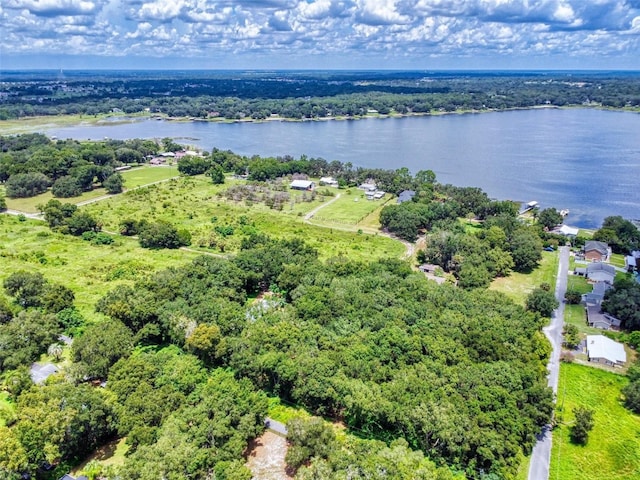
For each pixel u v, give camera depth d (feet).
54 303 347.97
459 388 256.93
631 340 338.13
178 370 268.62
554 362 317.83
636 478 227.40
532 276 455.63
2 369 284.82
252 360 274.98
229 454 214.48
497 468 218.59
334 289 363.15
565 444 246.68
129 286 388.37
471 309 345.72
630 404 276.21
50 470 218.79
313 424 224.53
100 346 282.97
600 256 487.61
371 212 641.81
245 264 404.16
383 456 206.49
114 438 240.73
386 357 280.92
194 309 327.47
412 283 375.86
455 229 536.83
